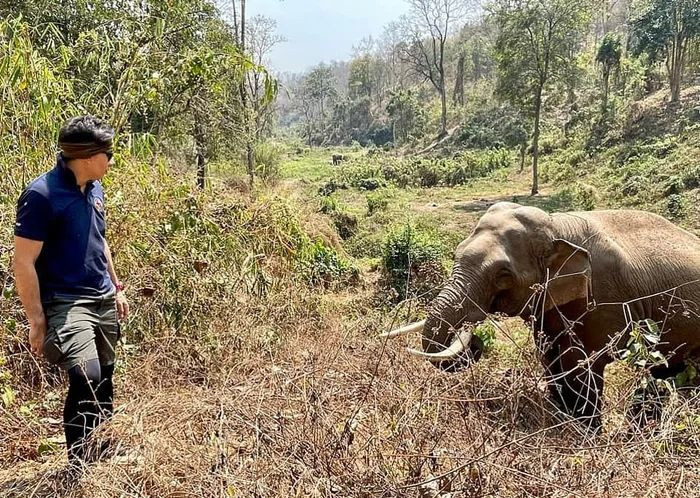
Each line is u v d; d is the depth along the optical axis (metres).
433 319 4.48
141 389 3.94
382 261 15.04
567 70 36.59
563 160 39.12
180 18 9.83
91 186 3.01
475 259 4.65
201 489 2.45
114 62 6.01
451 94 90.06
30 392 3.90
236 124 15.84
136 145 5.20
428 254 14.48
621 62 44.56
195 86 6.98
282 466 2.46
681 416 3.18
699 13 34.16
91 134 2.79
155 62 5.85
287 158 77.50
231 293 5.40
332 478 2.44
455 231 24.28
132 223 4.85
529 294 4.71
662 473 2.49
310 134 104.62
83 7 12.24
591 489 2.41
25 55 4.58
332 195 40.00
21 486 2.96
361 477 2.43
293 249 6.24
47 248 2.87
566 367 4.91
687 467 2.66
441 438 2.65
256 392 3.04
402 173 45.81
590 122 41.34
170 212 5.19
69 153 2.80
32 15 12.27
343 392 2.97
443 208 32.75
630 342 3.78
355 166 49.50
